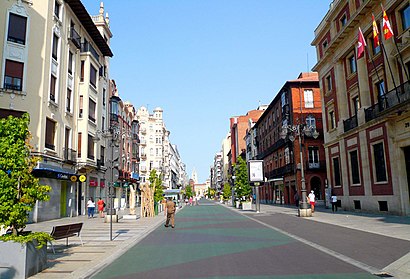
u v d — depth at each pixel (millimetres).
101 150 37188
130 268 8328
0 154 7867
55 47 26828
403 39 20828
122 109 52344
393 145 21859
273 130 54094
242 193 43594
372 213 24125
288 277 6957
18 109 22906
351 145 27484
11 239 7426
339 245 10898
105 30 41094
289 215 26141
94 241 13375
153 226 19828
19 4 23703
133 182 57719
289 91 44000
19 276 7277
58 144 26594
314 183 42156
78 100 31531
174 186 127750
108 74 41438
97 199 36156
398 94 20531
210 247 11297
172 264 8672
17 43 23375
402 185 21094
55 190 25547
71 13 29922
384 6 22312
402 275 6992
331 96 31719
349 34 27031
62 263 9031
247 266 8117
